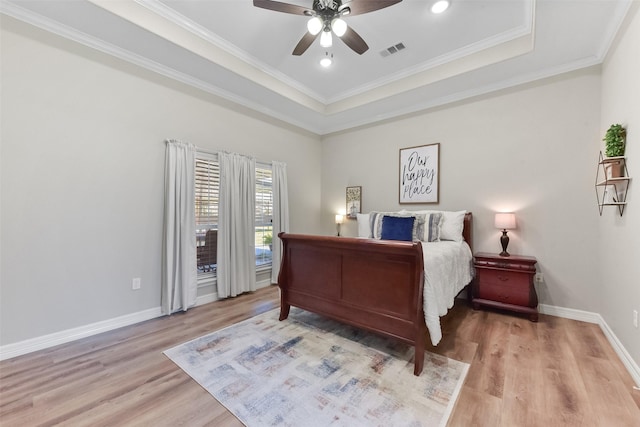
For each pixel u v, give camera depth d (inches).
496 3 95.4
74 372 78.3
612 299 95.9
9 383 73.2
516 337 99.4
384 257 84.9
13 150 88.3
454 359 84.4
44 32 93.6
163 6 99.6
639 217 74.7
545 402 64.8
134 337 100.7
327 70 143.7
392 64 136.9
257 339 98.4
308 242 104.3
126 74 113.1
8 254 87.4
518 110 131.6
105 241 107.7
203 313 124.7
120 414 61.9
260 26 110.3
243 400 66.4
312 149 209.0
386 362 82.8
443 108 155.2
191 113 134.8
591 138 114.9
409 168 168.1
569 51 109.4
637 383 71.5
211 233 143.5
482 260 127.3
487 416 60.4
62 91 97.4
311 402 65.6
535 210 127.2
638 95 76.0
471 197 145.3
